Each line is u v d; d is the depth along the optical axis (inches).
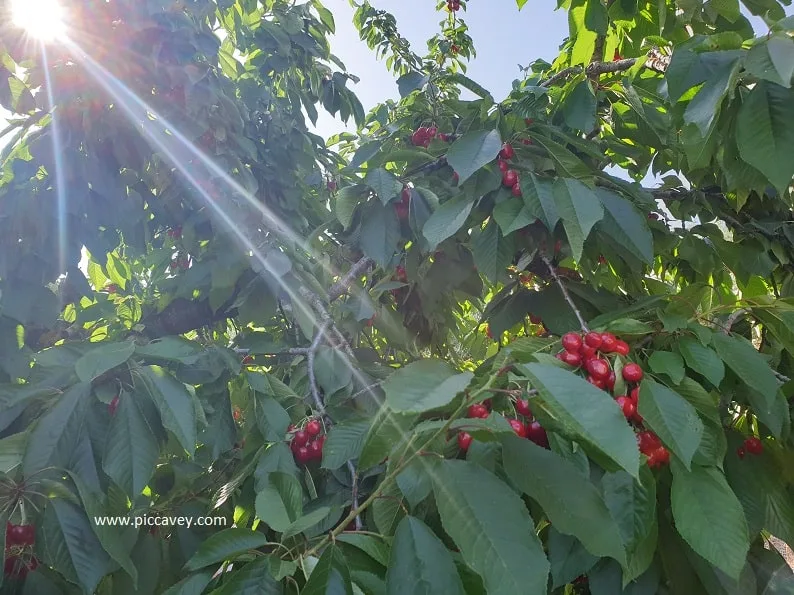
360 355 113.1
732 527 48.2
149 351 61.5
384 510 55.2
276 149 122.8
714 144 76.1
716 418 53.7
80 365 54.8
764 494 63.7
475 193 81.0
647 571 57.8
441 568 40.1
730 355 56.2
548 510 43.7
